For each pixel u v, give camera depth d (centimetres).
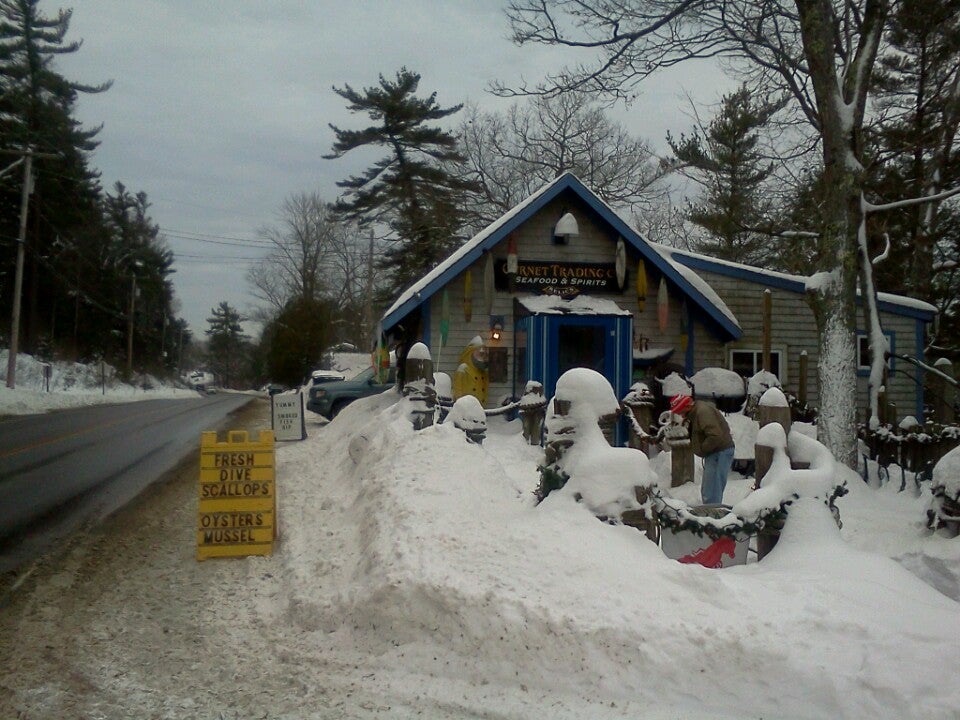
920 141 2261
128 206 7325
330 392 2505
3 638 605
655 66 1450
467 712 487
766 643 499
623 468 654
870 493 1116
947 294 2912
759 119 2038
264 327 8875
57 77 4678
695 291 1652
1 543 890
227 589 717
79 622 642
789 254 3055
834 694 474
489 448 1297
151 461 1569
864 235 1334
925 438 1130
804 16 1266
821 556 619
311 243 7006
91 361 5884
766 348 1514
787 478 671
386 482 810
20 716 483
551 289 1661
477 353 1616
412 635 557
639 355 1638
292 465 1427
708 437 952
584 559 578
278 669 553
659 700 489
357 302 7012
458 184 4153
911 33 2145
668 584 557
